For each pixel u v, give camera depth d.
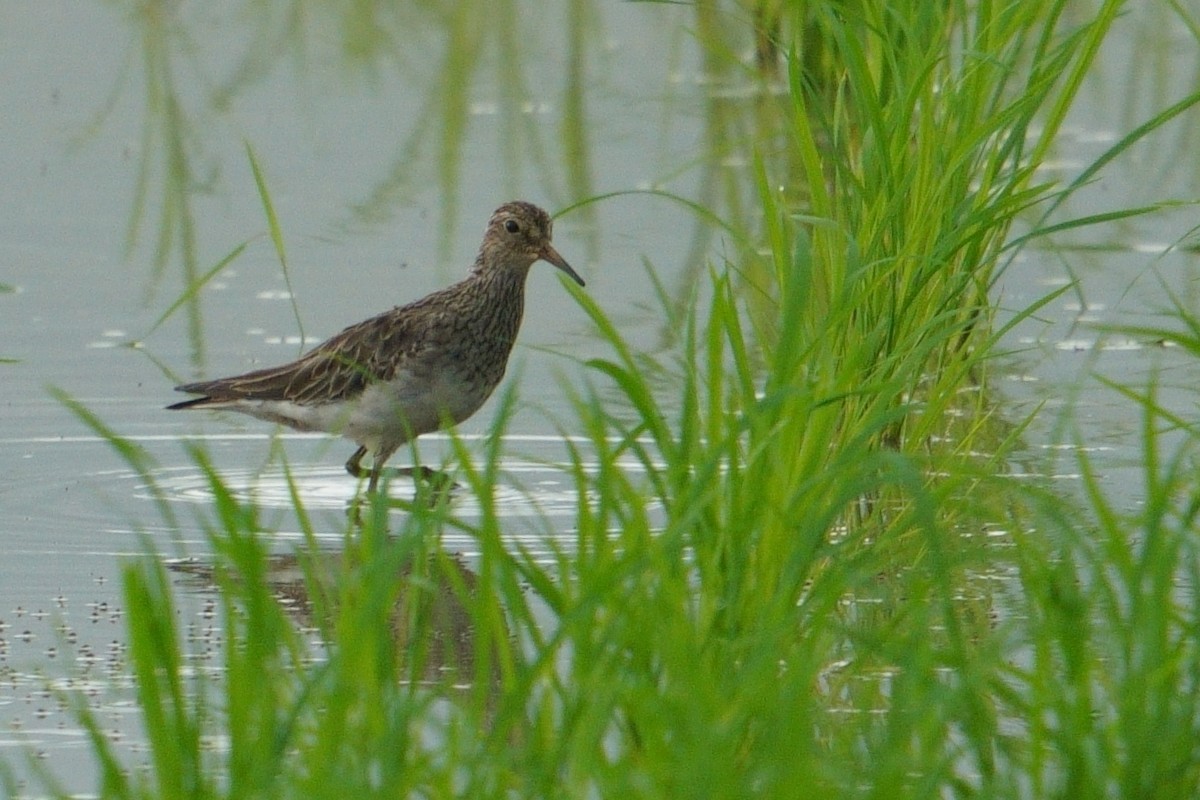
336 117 25.66
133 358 17.52
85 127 24.95
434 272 19.77
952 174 13.16
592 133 25.00
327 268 19.94
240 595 9.11
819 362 11.24
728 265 12.55
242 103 26.20
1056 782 8.15
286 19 30.75
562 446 15.36
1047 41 13.62
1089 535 11.89
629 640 8.35
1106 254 20.02
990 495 12.94
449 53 29.19
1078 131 25.00
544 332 18.16
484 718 9.77
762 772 7.41
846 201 13.87
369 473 15.31
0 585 12.40
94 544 13.27
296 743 8.18
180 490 14.57
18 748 9.71
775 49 26.72
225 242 20.77
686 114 25.70
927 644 8.54
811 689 9.88
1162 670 8.02
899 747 8.09
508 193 22.55
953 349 15.16
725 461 10.55
